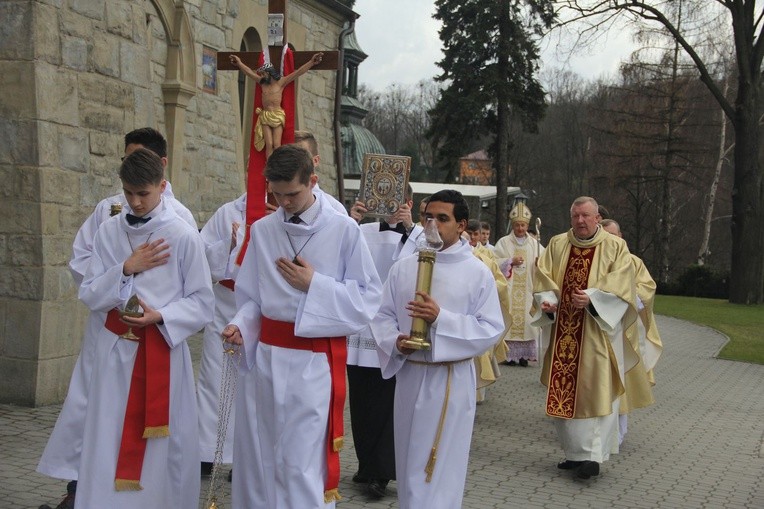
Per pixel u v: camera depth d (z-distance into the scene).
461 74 31.95
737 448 8.38
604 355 6.86
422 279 4.33
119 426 4.30
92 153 8.12
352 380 6.01
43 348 7.53
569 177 56.56
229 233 6.09
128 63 8.62
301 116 16.69
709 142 44.78
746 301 29.33
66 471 4.57
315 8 17.00
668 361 15.39
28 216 7.51
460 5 31.67
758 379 13.66
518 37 31.17
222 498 5.54
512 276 12.91
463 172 51.94
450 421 4.44
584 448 6.74
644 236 47.50
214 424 6.02
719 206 48.69
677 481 6.95
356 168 27.56
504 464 7.18
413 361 4.51
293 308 4.08
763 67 28.91
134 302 4.19
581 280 7.06
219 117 13.66
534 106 32.44
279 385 4.07
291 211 4.14
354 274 4.20
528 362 13.62
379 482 5.87
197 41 12.91
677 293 35.97
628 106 42.06
